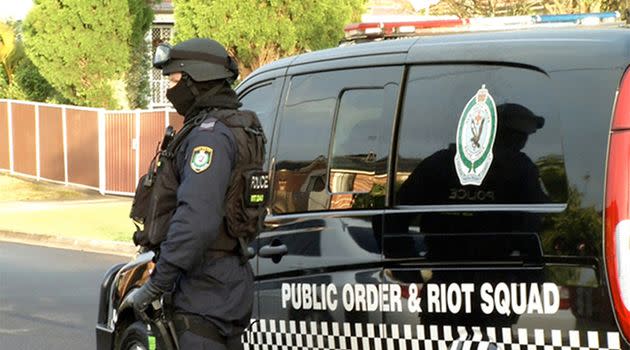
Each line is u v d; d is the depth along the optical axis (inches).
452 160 241.9
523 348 228.5
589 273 218.8
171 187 231.3
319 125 274.8
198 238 220.7
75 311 537.6
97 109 1205.1
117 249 812.0
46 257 758.5
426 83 249.9
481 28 286.2
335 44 1045.8
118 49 1289.4
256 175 230.5
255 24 1012.5
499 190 233.0
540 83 229.6
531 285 227.0
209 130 226.8
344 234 260.7
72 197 1182.3
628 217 214.4
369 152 259.3
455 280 238.8
